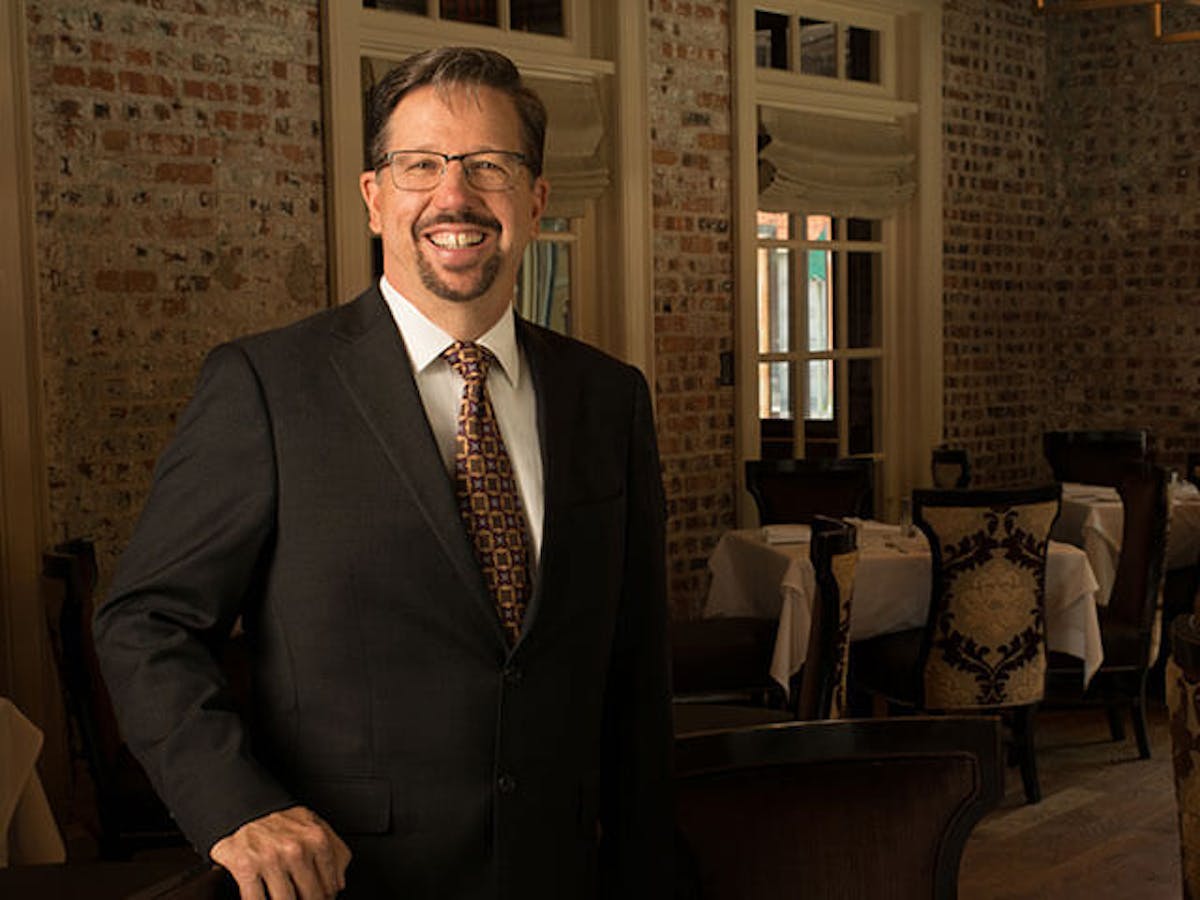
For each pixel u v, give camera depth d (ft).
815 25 21.67
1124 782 14.82
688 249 19.93
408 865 4.66
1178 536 18.43
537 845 4.85
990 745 5.73
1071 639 14.87
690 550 20.18
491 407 5.08
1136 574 15.49
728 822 5.61
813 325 21.97
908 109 22.71
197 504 4.61
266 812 4.17
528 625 4.79
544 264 18.90
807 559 14.74
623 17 18.81
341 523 4.64
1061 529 18.67
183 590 4.54
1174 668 6.86
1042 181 25.32
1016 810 13.93
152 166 14.47
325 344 4.91
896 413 23.41
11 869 7.58
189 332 14.85
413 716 4.66
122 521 14.40
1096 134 24.94
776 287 21.36
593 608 5.06
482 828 4.74
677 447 19.94
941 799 5.69
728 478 20.65
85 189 13.96
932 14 22.80
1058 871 12.20
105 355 14.17
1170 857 12.51
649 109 19.25
